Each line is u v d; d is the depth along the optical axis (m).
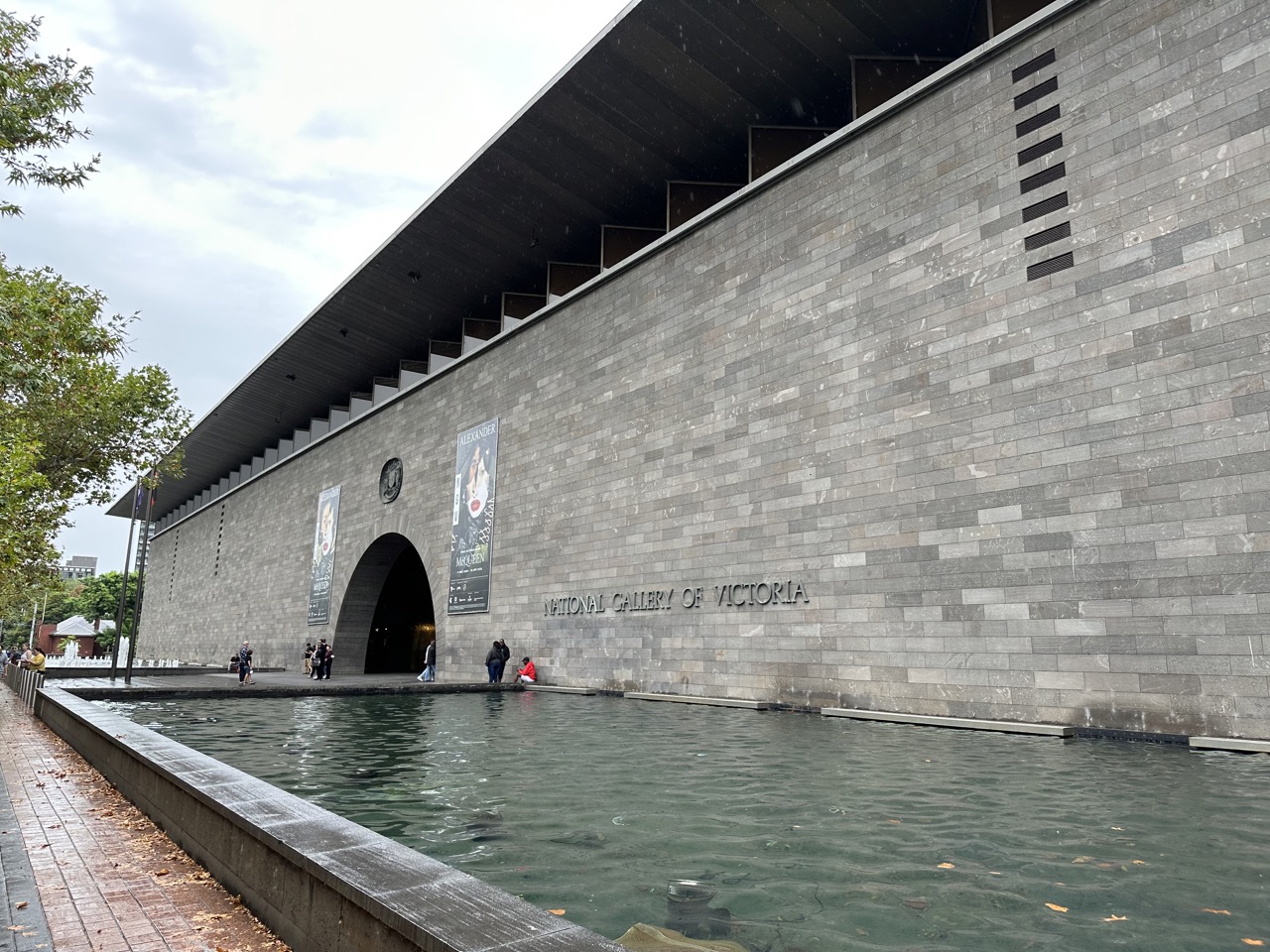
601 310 21.92
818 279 16.09
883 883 4.56
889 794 7.04
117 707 16.28
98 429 21.14
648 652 18.66
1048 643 11.74
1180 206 11.17
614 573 20.05
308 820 3.88
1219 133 10.91
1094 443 11.63
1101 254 11.91
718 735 11.46
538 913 2.47
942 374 13.69
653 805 6.66
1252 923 3.87
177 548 57.97
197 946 3.44
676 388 19.09
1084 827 5.79
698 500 18.00
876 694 13.82
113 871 4.58
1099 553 11.38
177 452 23.44
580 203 23.47
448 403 28.64
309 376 36.69
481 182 23.12
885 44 17.17
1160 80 11.59
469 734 11.76
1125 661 10.93
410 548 33.75
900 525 13.91
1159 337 11.16
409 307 30.05
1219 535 10.28
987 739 10.82
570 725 12.93
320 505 36.88
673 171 21.67
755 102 19.06
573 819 6.17
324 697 19.42
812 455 15.64
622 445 20.47
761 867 4.89
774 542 16.11
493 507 25.05
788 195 16.97
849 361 15.22
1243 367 10.33
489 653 23.50
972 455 13.06
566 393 22.83
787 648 15.48
